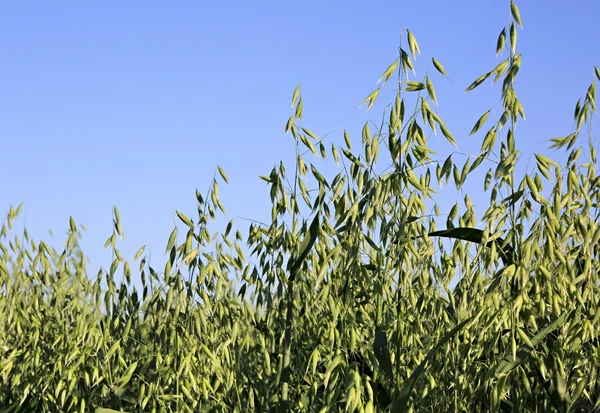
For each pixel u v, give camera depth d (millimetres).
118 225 3680
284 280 3242
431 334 3041
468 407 2689
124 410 3486
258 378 3379
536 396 2785
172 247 3340
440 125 2895
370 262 3299
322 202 3143
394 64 2986
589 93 2803
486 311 2686
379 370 2861
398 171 2957
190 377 3129
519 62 2754
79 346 3691
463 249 2932
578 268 2889
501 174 2703
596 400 2652
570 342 2617
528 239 2672
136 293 3684
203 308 3354
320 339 3266
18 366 3848
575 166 2779
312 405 2891
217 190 3414
